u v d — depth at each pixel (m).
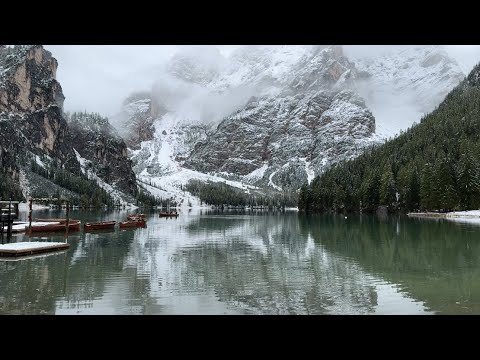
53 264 37.31
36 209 190.00
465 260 39.38
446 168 122.56
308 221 112.31
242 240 60.62
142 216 112.56
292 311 22.88
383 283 29.47
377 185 153.38
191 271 34.34
